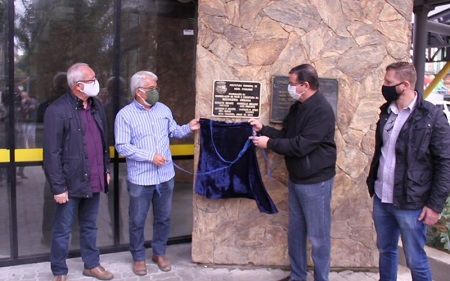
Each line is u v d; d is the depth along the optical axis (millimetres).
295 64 3896
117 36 4219
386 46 3988
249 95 3861
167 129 3855
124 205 4383
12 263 3984
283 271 4031
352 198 4016
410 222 3016
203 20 3791
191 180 4699
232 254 4047
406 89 2986
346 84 3945
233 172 3850
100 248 4309
